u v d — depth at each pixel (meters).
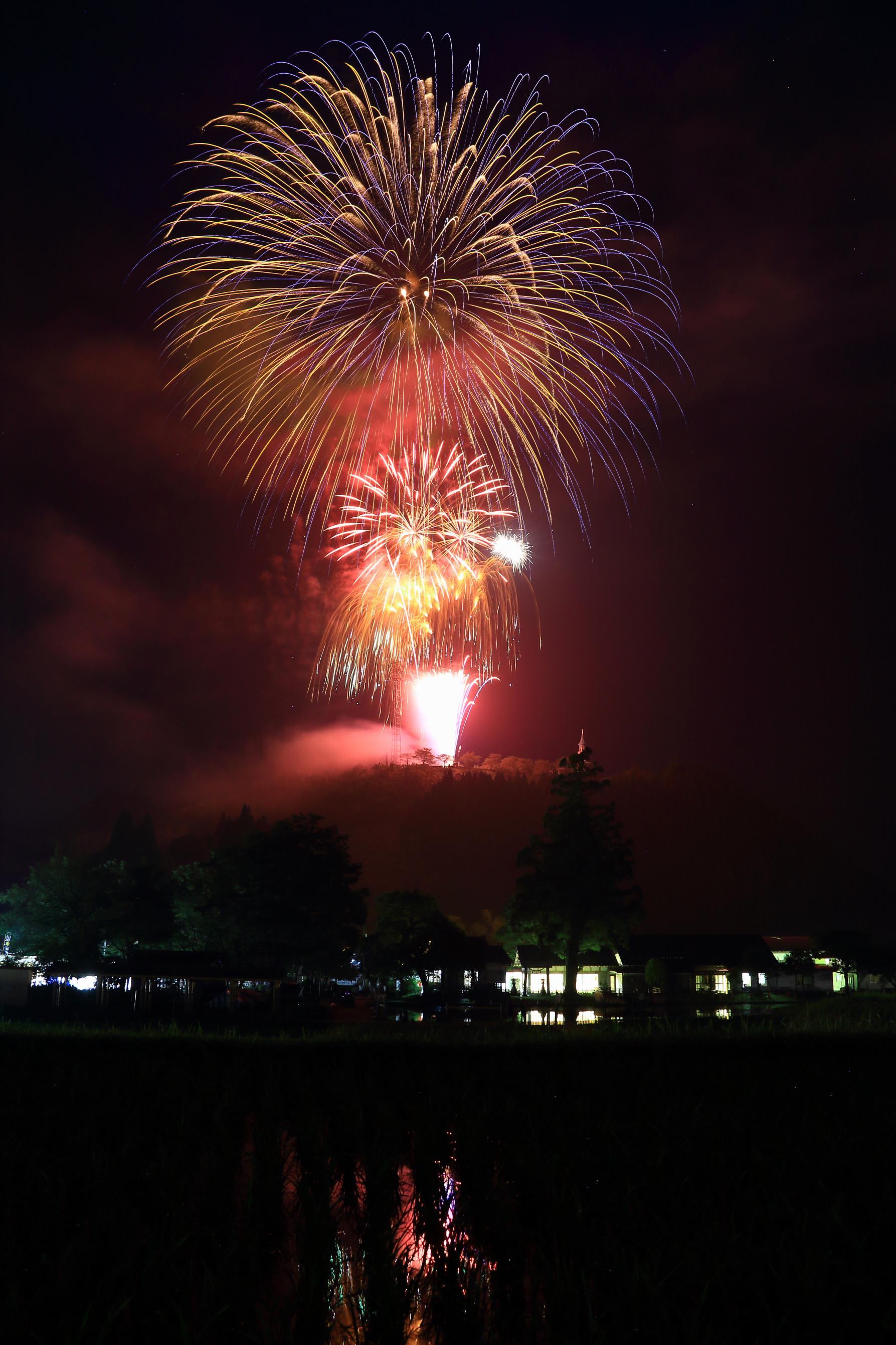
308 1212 9.93
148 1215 10.07
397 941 91.75
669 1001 93.56
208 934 87.31
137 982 72.19
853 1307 7.54
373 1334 7.40
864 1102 16.36
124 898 92.75
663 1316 7.14
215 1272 8.36
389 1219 10.34
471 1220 10.33
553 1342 7.00
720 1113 14.97
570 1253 8.93
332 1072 21.33
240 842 86.25
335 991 93.81
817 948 125.31
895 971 117.50
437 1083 19.25
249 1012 67.38
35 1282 8.12
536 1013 76.00
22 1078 19.83
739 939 128.50
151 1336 7.21
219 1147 12.98
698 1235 8.81
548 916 79.56
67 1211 10.10
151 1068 21.25
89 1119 15.01
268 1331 7.11
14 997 69.50
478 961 91.25
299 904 79.56
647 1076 19.91
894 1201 9.80
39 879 92.38
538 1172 11.20
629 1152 12.14
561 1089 18.81
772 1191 10.22
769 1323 7.11
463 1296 7.97
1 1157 12.08
